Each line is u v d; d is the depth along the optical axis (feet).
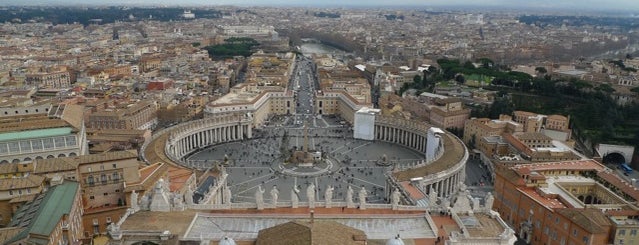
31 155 646.33
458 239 346.13
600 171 643.04
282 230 324.60
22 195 485.56
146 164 634.02
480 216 398.21
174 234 342.44
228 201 481.87
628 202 561.84
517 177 599.16
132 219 372.17
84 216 498.28
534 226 552.00
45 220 409.90
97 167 526.98
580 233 476.95
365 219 401.29
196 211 399.85
